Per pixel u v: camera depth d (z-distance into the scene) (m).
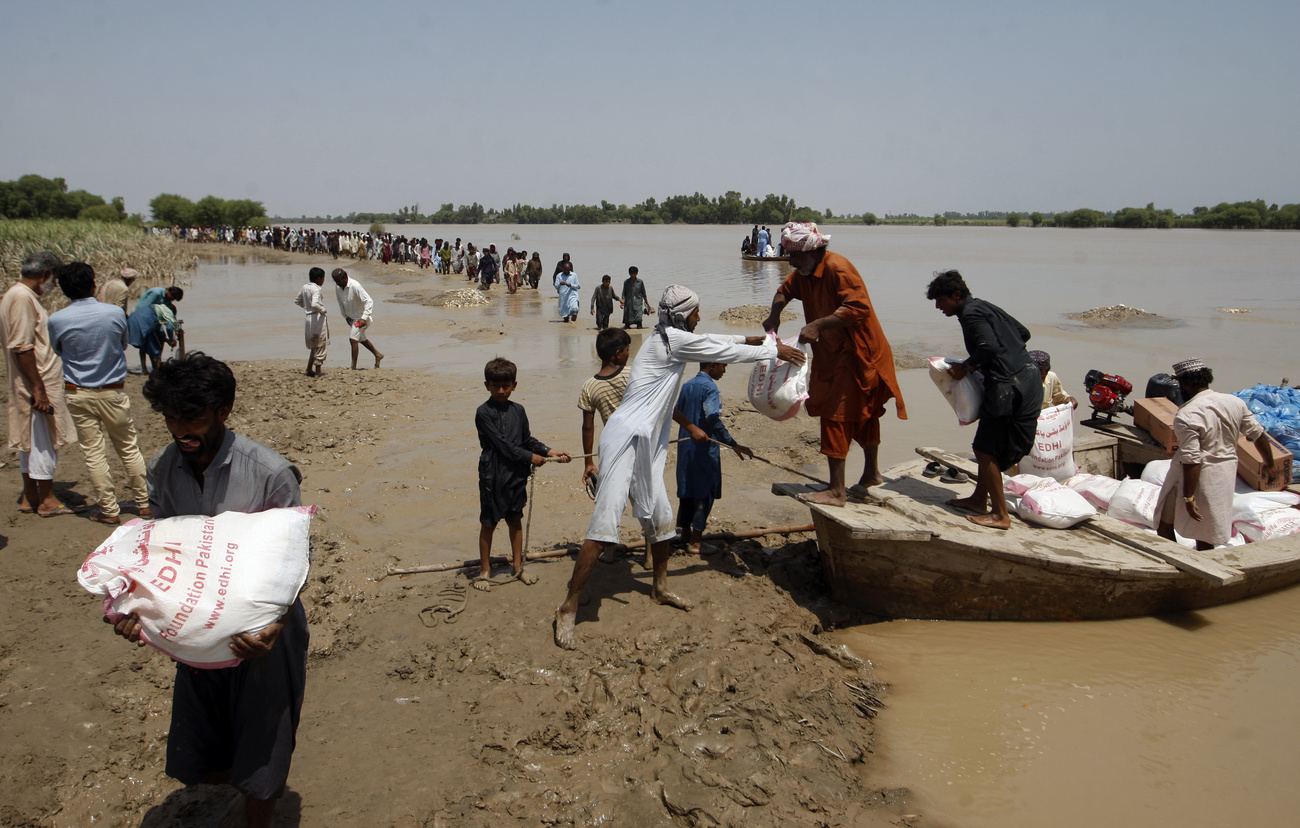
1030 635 5.65
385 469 8.86
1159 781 4.14
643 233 129.62
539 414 11.37
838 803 3.87
